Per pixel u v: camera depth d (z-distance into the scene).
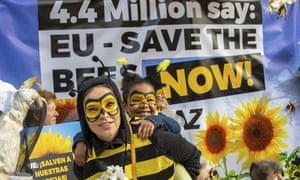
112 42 4.34
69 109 4.23
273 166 3.86
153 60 4.43
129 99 3.30
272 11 4.79
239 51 4.68
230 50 4.64
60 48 4.25
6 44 4.13
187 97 4.51
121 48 4.36
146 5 4.40
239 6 4.66
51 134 3.73
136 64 4.39
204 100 4.56
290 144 4.85
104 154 2.52
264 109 4.77
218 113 4.61
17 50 4.15
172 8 4.46
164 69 4.09
